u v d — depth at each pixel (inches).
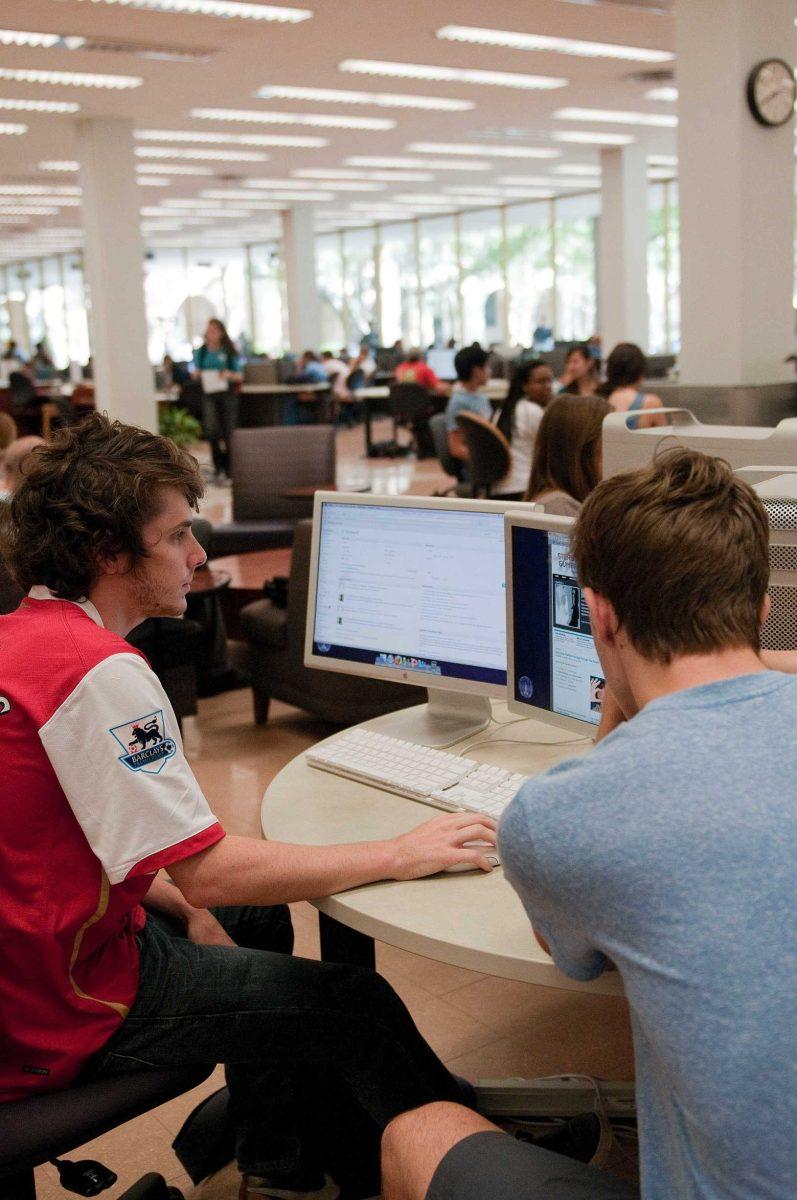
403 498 77.9
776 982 34.2
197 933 67.4
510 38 311.4
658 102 408.2
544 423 113.0
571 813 37.6
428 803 67.2
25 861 52.0
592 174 605.3
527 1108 77.7
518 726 80.2
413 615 78.5
